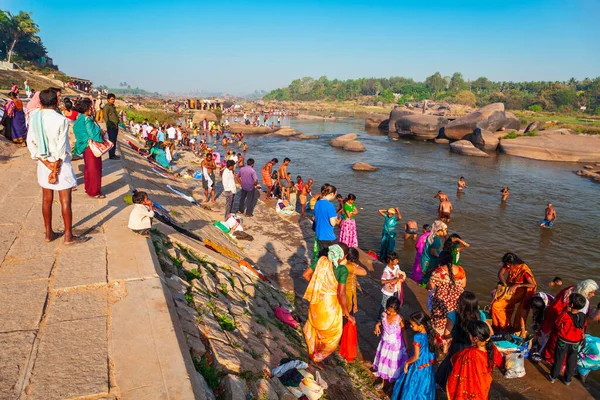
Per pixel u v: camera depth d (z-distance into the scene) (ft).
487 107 160.45
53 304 13.80
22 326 12.52
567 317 19.60
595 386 21.44
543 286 37.86
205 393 11.32
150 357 11.57
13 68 222.28
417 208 63.87
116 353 11.63
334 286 17.85
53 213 22.70
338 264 18.13
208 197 48.70
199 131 167.73
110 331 12.59
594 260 44.01
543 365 21.74
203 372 12.62
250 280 25.09
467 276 38.86
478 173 97.50
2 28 275.39
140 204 20.04
